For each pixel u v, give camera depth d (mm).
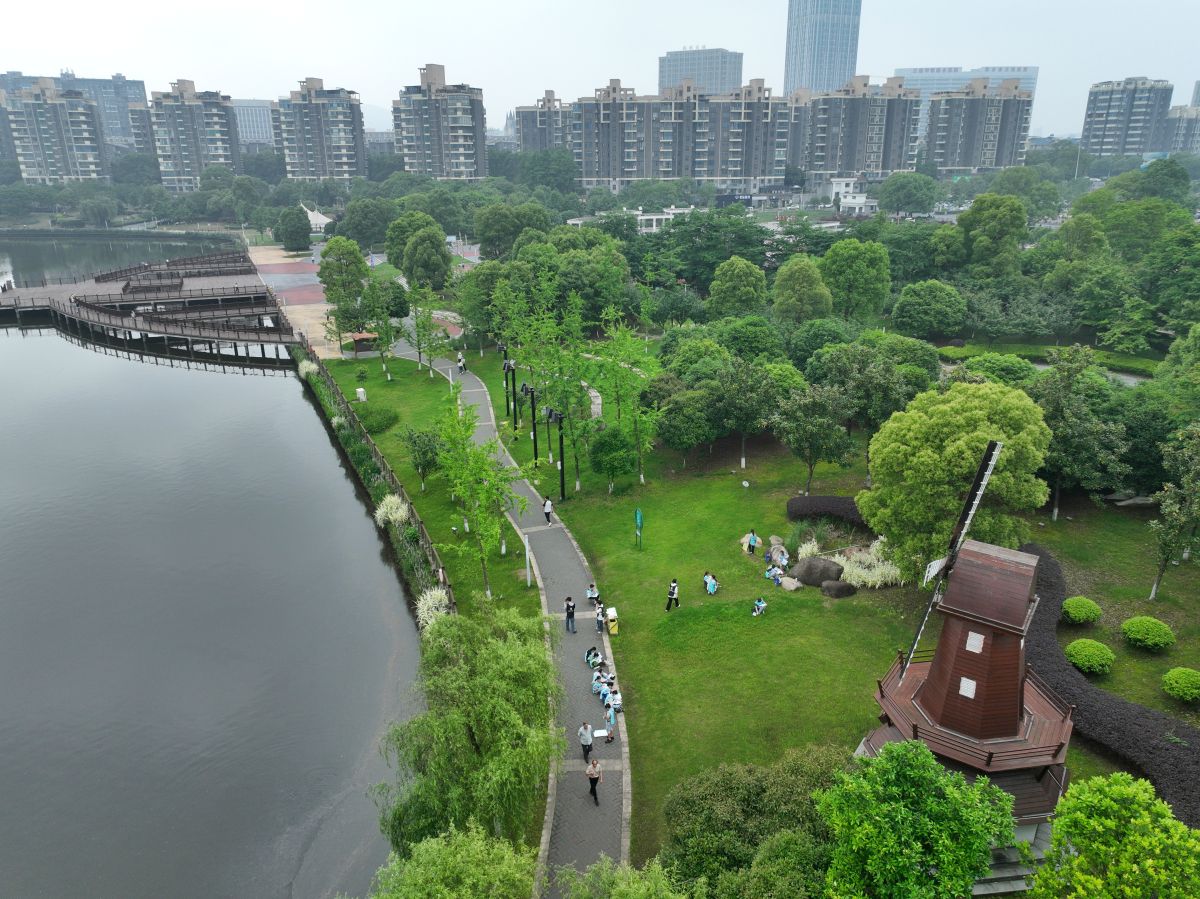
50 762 36219
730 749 32469
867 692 35031
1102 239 107375
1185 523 38125
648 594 44219
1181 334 83250
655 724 34344
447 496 58062
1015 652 26031
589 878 22109
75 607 48250
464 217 187625
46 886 30203
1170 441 47125
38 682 41562
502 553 49375
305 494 63750
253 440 76000
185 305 120125
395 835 26344
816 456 52188
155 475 67750
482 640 29906
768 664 37344
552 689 29859
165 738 37594
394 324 110812
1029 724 27703
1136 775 29281
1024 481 38969
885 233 119312
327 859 31078
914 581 42188
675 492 56938
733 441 64625
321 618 46781
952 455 37781
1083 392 50562
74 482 66312
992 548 26766
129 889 30062
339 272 109188
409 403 79875
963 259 112125
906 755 21047
